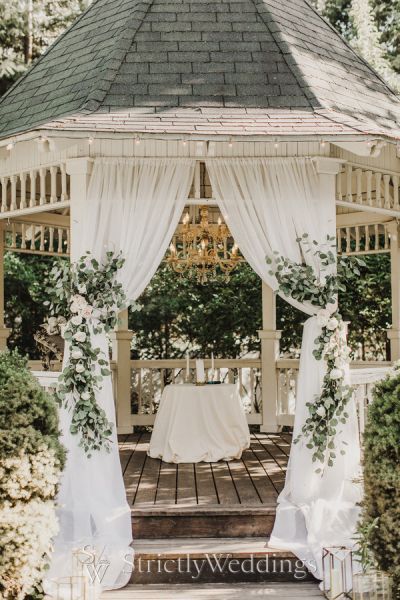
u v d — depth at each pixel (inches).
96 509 211.5
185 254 352.5
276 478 255.8
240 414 297.3
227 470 271.0
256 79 244.7
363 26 541.3
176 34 258.2
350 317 471.5
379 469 174.2
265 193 233.0
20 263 489.1
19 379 184.5
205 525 213.5
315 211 234.1
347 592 184.9
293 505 215.0
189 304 478.0
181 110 229.1
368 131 214.8
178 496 229.6
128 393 367.6
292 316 475.8
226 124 218.5
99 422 217.2
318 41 284.5
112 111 227.0
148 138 208.8
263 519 214.1
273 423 362.9
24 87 293.4
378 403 181.6
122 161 230.5
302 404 227.5
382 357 472.1
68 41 297.4
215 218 361.4
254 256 232.1
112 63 244.7
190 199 240.1
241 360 380.5
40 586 178.7
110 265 224.8
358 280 464.1
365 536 179.3
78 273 223.6
